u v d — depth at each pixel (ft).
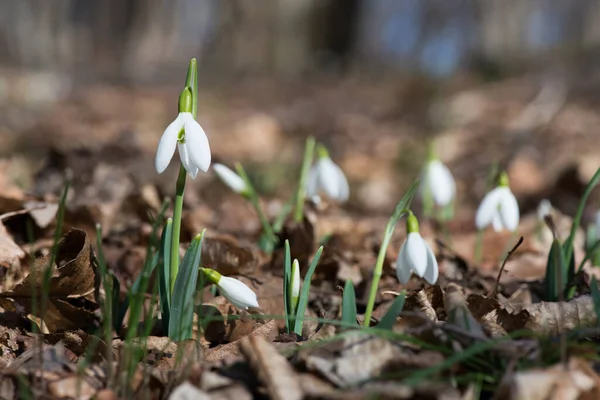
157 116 62.39
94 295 12.44
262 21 132.67
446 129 51.01
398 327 9.87
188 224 18.25
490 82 78.13
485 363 9.16
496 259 20.17
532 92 63.93
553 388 8.34
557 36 155.12
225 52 136.67
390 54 155.02
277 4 130.21
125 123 54.70
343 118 61.57
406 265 10.94
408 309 11.56
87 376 9.57
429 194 18.49
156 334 11.78
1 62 112.06
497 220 14.14
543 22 154.10
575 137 43.52
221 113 67.26
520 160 35.60
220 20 138.92
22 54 131.13
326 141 49.90
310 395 8.47
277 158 42.04
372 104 71.92
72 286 12.01
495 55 104.27
